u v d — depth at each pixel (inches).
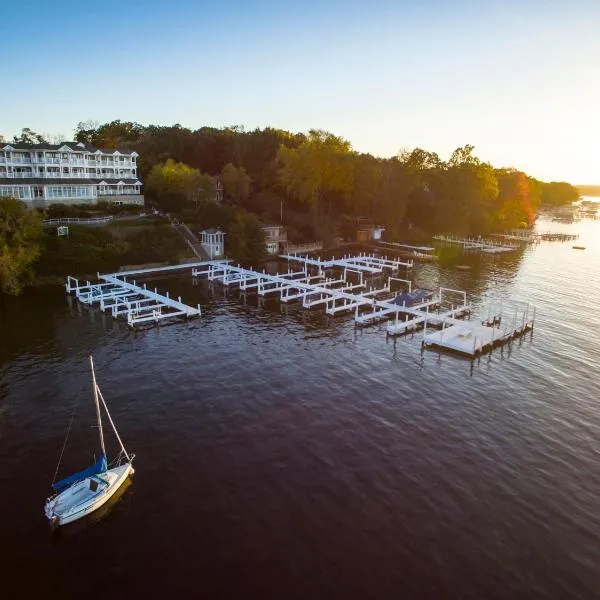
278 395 1790.1
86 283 3223.4
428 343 2365.9
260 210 5452.8
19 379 1867.6
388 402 1766.7
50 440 1480.1
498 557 1074.7
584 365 2183.8
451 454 1456.7
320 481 1311.5
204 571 1018.7
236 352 2193.7
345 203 5964.6
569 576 1032.2
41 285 3176.7
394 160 6432.1
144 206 4707.2
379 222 5920.3
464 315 2923.2
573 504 1259.2
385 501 1242.0
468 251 5452.8
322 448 1464.1
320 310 2928.2
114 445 1459.2
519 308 3110.2
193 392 1795.0
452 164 6688.0
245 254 4264.3
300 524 1154.0
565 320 2871.6
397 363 2133.4
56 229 3550.7
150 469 1349.7
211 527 1139.9
